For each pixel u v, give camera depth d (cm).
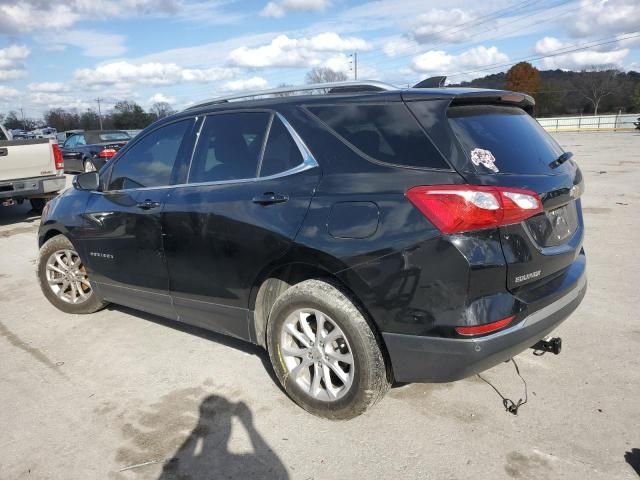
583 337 403
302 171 309
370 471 268
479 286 253
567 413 308
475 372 266
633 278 530
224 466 276
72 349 425
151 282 402
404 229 262
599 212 866
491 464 268
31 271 670
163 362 395
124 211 407
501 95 302
